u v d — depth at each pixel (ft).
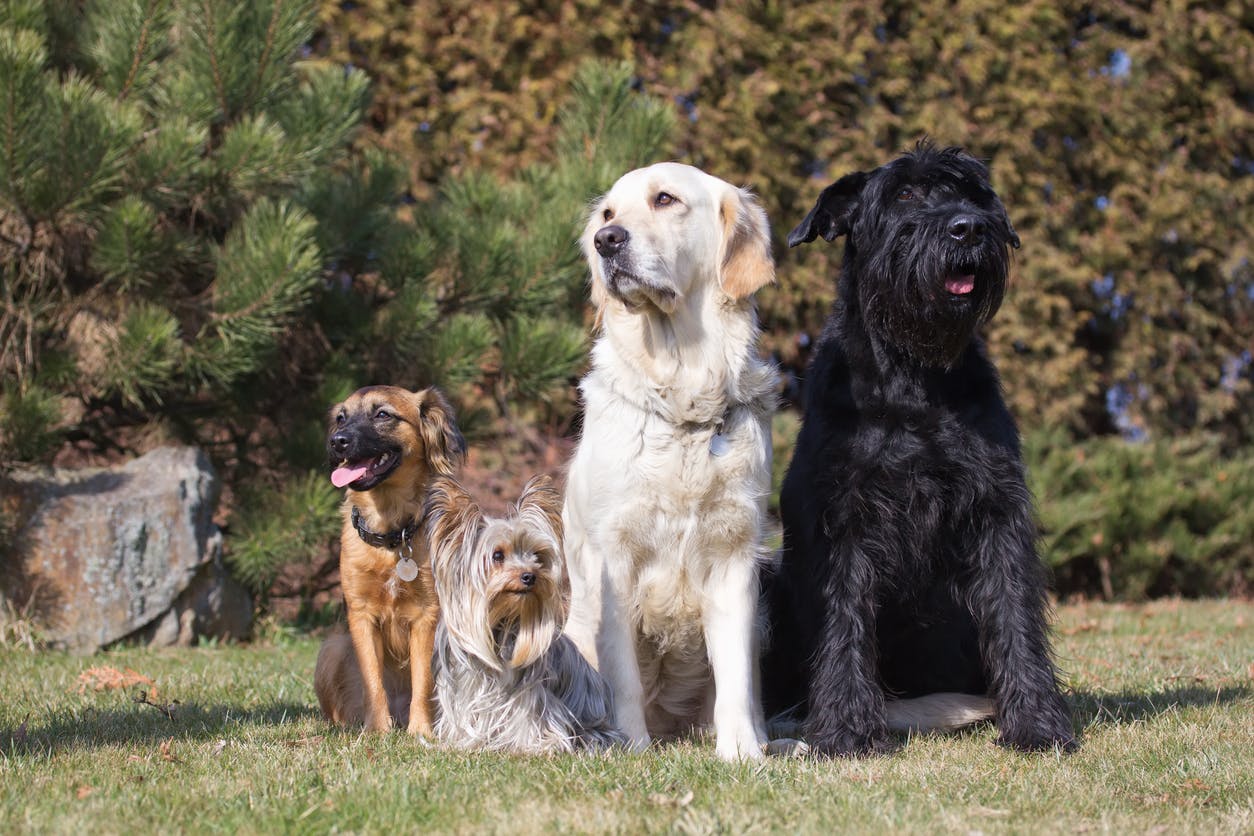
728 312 15.75
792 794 12.26
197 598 26.94
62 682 20.42
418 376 28.73
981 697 16.90
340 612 19.36
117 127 23.62
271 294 24.80
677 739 16.66
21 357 26.17
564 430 38.42
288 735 15.92
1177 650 25.25
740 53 37.99
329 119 26.53
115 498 26.22
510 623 15.74
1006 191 40.14
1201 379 45.44
